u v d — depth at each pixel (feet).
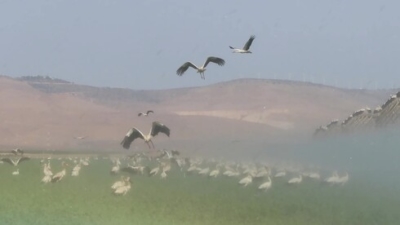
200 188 210.18
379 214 143.43
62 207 161.58
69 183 234.99
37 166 370.12
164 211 155.74
